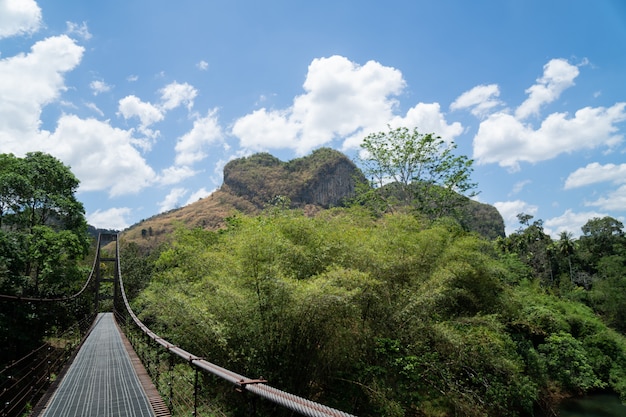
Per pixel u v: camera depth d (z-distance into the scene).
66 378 6.85
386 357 8.78
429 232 11.21
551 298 22.23
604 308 28.55
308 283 7.75
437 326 9.24
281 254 8.41
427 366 8.98
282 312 7.75
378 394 8.25
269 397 2.21
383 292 9.48
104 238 35.66
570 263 41.88
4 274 13.56
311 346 8.34
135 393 5.76
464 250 12.02
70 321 21.03
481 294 12.88
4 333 12.02
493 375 9.79
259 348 7.84
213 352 8.80
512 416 10.11
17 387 11.00
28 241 16.92
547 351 16.58
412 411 9.48
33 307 13.80
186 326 9.19
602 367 18.28
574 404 15.90
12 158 20.12
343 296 7.39
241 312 7.91
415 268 10.43
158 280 15.77
